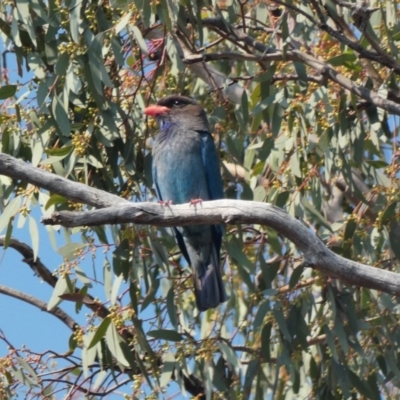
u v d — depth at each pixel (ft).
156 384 33.73
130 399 33.65
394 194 35.29
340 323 34.17
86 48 33.09
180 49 37.81
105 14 34.60
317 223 38.60
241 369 37.37
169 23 32.19
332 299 34.22
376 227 35.37
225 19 39.27
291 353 34.86
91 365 35.55
